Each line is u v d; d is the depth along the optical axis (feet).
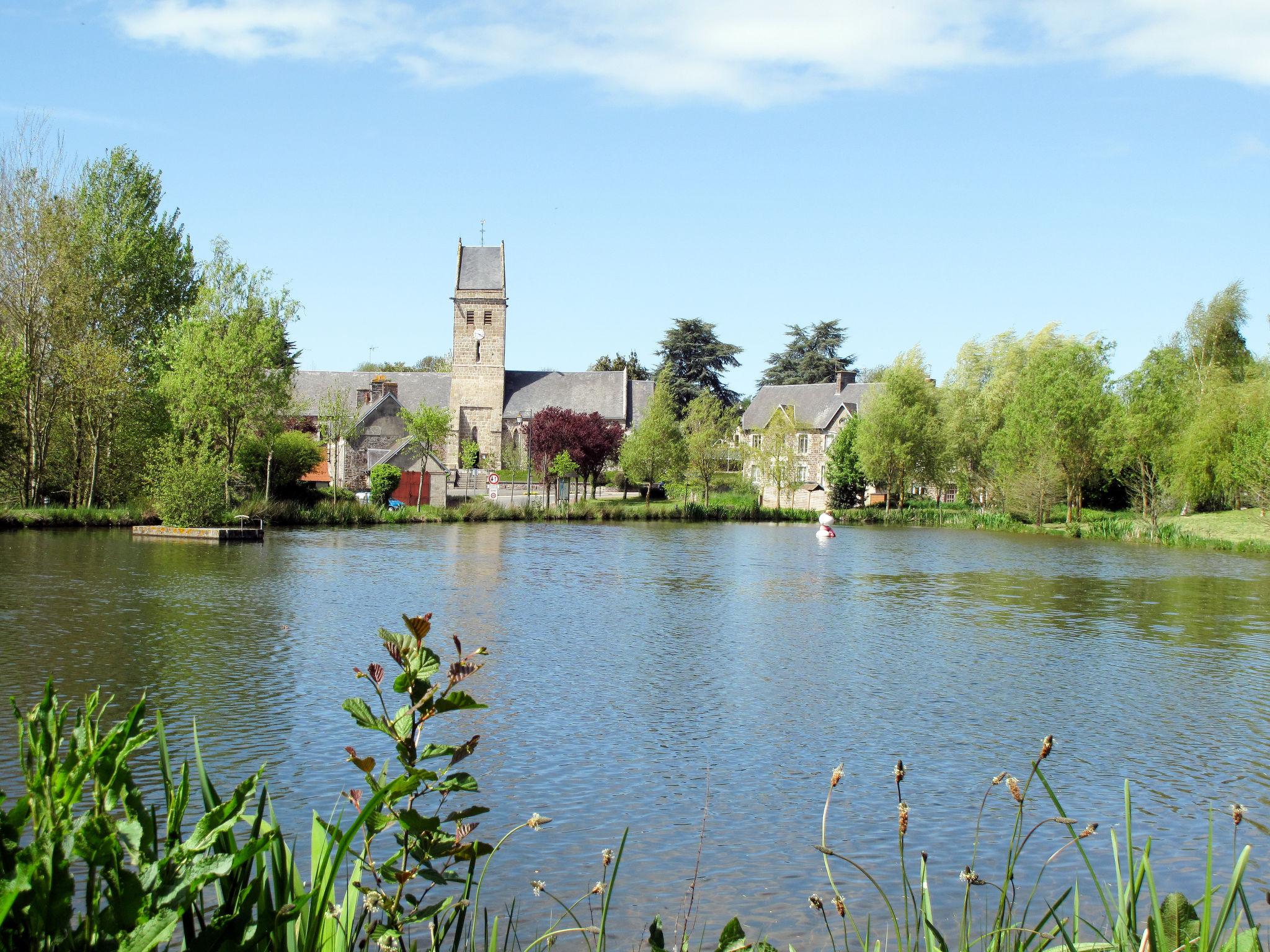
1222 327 239.50
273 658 57.52
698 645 67.41
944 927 27.20
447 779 14.85
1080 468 216.33
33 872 10.12
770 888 29.66
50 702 11.25
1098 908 28.63
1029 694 54.29
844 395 331.57
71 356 145.18
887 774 40.29
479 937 25.54
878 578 114.21
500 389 330.34
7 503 148.25
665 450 251.80
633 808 35.81
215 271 170.60
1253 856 32.99
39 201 148.05
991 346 273.95
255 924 11.66
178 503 139.03
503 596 90.02
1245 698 53.88
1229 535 180.55
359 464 270.87
